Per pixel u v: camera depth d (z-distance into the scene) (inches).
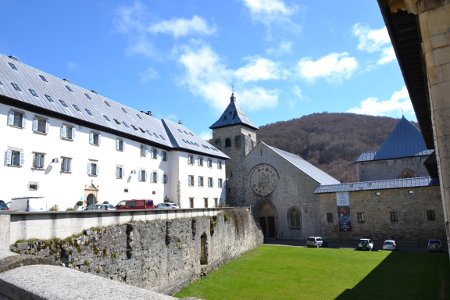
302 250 1695.4
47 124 1232.2
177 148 1966.0
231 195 2541.8
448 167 197.3
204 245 1200.8
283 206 2283.5
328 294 951.6
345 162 4367.6
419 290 943.7
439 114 202.4
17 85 1197.1
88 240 653.9
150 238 851.4
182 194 1962.4
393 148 2404.0
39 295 126.1
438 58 206.5
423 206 1765.5
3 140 1077.8
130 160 1648.6
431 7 213.9
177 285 966.4
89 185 1389.0
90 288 131.3
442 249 1567.4
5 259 175.6
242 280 1111.6
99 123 1459.2
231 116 2726.4
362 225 1907.0
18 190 1109.7
